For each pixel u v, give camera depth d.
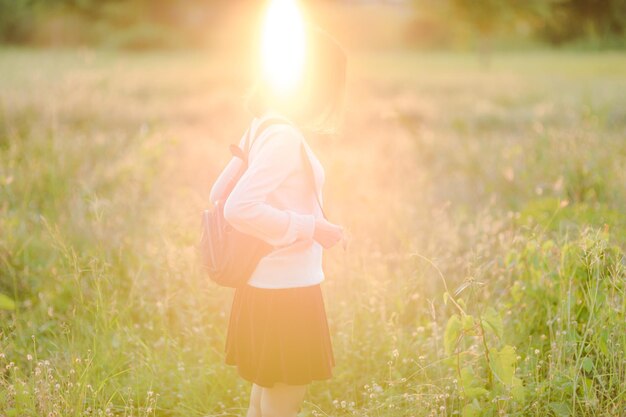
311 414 3.42
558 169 6.77
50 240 5.02
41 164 6.78
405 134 10.33
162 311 3.92
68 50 40.62
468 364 3.45
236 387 3.64
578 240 3.85
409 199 6.81
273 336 2.64
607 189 6.28
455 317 2.99
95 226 5.06
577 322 3.66
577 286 3.70
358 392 3.64
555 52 47.25
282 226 2.50
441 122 12.17
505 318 3.83
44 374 3.41
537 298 3.83
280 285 2.62
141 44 48.72
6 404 3.21
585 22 48.81
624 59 35.97
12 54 32.12
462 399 3.29
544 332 3.80
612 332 3.35
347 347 3.83
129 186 6.17
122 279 4.70
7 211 5.62
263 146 2.53
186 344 3.98
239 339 2.73
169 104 14.00
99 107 11.66
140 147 6.86
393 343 3.70
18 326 3.96
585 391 3.16
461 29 30.36
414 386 3.52
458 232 5.39
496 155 8.24
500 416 2.97
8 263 4.57
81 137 8.27
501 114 12.60
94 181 6.50
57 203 5.81
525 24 30.72
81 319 3.93
